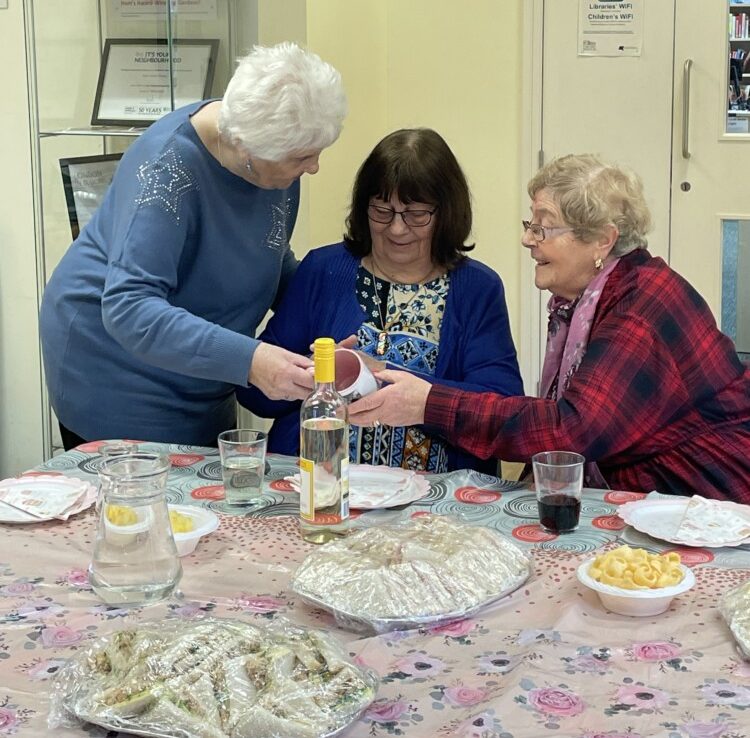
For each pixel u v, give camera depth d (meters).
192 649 1.19
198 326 2.00
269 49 2.03
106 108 2.83
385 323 2.34
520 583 1.49
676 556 1.49
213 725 1.10
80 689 1.19
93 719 1.13
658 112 4.38
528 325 4.68
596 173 2.07
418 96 4.63
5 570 1.59
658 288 2.02
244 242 2.26
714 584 1.49
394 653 1.32
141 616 1.43
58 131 2.88
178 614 1.43
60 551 1.66
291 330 2.42
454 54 4.55
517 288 4.67
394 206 2.25
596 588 1.40
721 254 4.41
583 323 2.07
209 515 1.73
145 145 2.17
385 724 1.16
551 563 1.57
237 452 1.82
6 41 3.26
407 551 1.49
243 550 1.65
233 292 2.30
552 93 4.47
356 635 1.38
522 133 4.53
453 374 2.34
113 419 2.37
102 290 2.29
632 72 4.37
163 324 2.02
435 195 2.24
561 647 1.31
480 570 1.47
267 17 3.08
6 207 3.38
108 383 2.35
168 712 1.11
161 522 1.47
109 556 1.45
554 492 1.68
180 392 2.38
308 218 3.91
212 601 1.48
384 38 4.61
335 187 4.39
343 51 4.29
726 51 4.26
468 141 4.61
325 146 2.06
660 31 4.31
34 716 1.18
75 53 2.83
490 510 1.81
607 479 2.11
